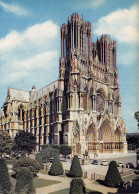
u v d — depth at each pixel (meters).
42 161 63.31
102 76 116.19
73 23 106.19
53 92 116.38
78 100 97.44
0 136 85.62
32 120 136.38
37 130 127.62
